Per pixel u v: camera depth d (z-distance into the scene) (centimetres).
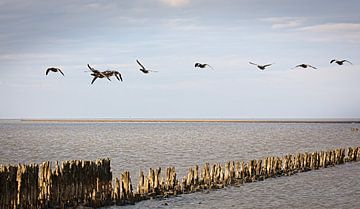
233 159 7088
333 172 5419
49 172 2989
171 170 3953
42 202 2938
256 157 7438
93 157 7406
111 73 1881
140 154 7788
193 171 4169
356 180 4850
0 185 2680
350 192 4228
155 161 6669
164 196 3744
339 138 12800
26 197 2830
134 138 12962
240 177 4650
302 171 5409
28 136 14088
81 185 3181
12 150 8750
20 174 2803
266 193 4103
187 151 8419
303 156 5634
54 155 7819
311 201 3841
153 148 9156
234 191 4131
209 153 8019
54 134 15588
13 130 19725
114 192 3459
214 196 3906
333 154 6181
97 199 3250
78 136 14162
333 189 4356
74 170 3138
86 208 3167
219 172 4406
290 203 3762
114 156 7462
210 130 19675
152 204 3512
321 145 10175
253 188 4291
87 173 3219
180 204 3578
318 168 5753
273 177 4922
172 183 3941
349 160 6544
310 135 14512
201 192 4016
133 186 4325
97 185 3284
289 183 4603
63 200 3055
